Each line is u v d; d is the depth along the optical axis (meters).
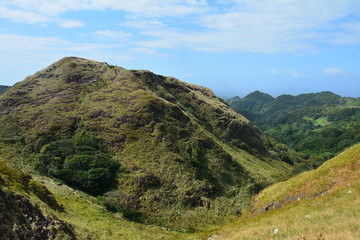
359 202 19.92
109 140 57.88
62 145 54.59
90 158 51.31
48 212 26.91
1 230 20.84
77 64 88.94
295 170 97.31
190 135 67.62
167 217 43.72
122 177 49.44
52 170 48.00
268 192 39.12
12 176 31.80
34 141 55.31
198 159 60.81
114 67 93.00
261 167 80.94
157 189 48.56
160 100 75.00
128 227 37.09
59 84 76.88
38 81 78.94
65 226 26.39
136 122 63.81
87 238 27.42
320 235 13.91
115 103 70.19
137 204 44.28
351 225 15.06
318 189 27.95
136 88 78.62
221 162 64.44
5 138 55.44
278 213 25.95
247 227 23.91
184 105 105.81
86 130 59.81
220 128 100.38
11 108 66.19
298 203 26.73
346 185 25.28
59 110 65.56
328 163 33.31
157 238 34.91
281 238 16.09
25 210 24.19
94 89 77.31
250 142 102.69
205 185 53.69
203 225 43.62
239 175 64.06
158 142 59.75
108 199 43.59
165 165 54.25
